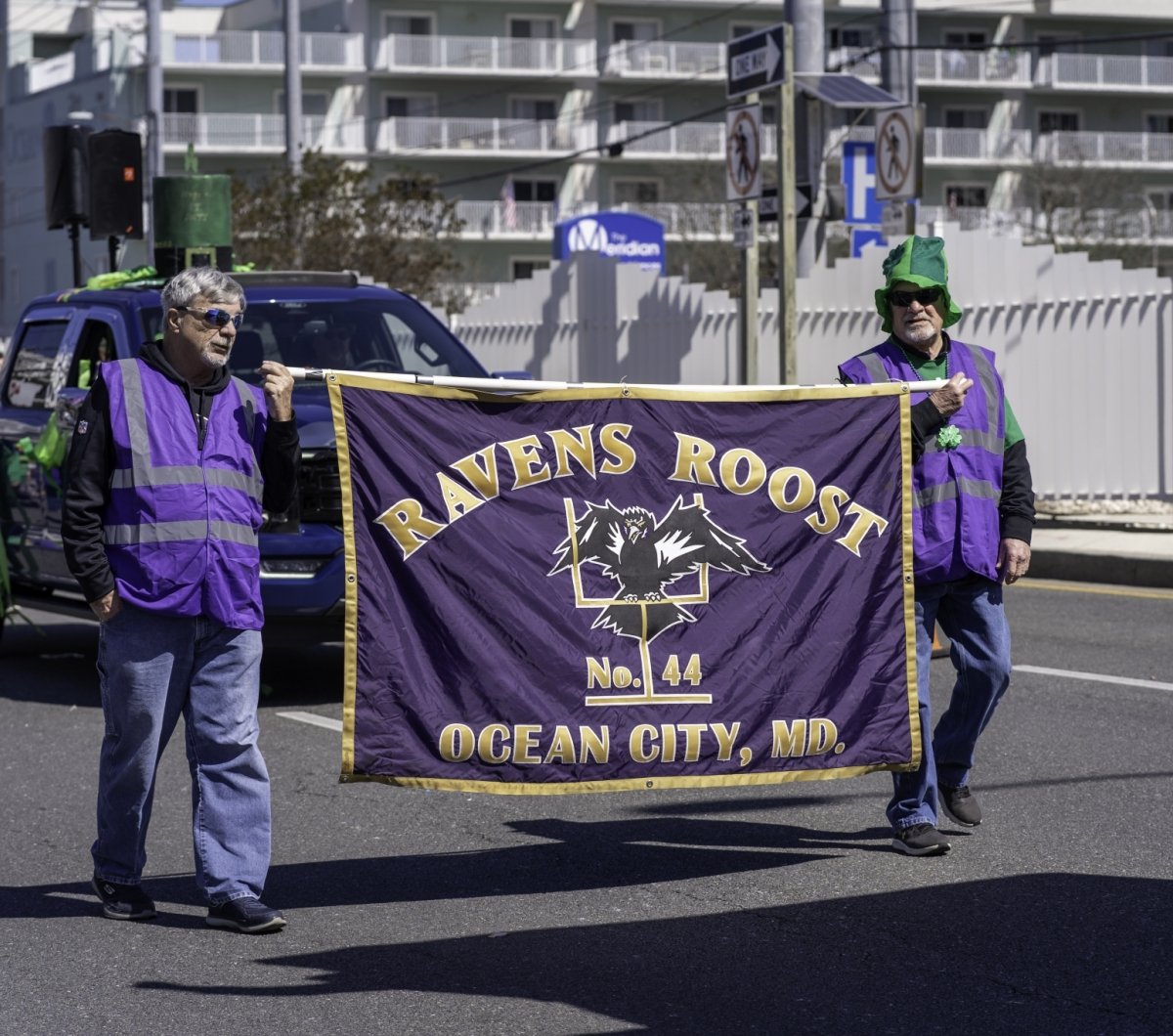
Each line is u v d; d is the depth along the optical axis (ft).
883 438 20.21
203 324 18.53
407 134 218.38
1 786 26.32
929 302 20.71
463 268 197.16
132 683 18.54
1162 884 19.56
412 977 17.19
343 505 18.97
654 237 125.18
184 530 18.38
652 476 19.62
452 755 19.06
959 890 19.53
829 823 22.89
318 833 23.12
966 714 21.52
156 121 130.93
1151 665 33.30
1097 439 54.75
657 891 19.95
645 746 19.42
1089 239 206.08
